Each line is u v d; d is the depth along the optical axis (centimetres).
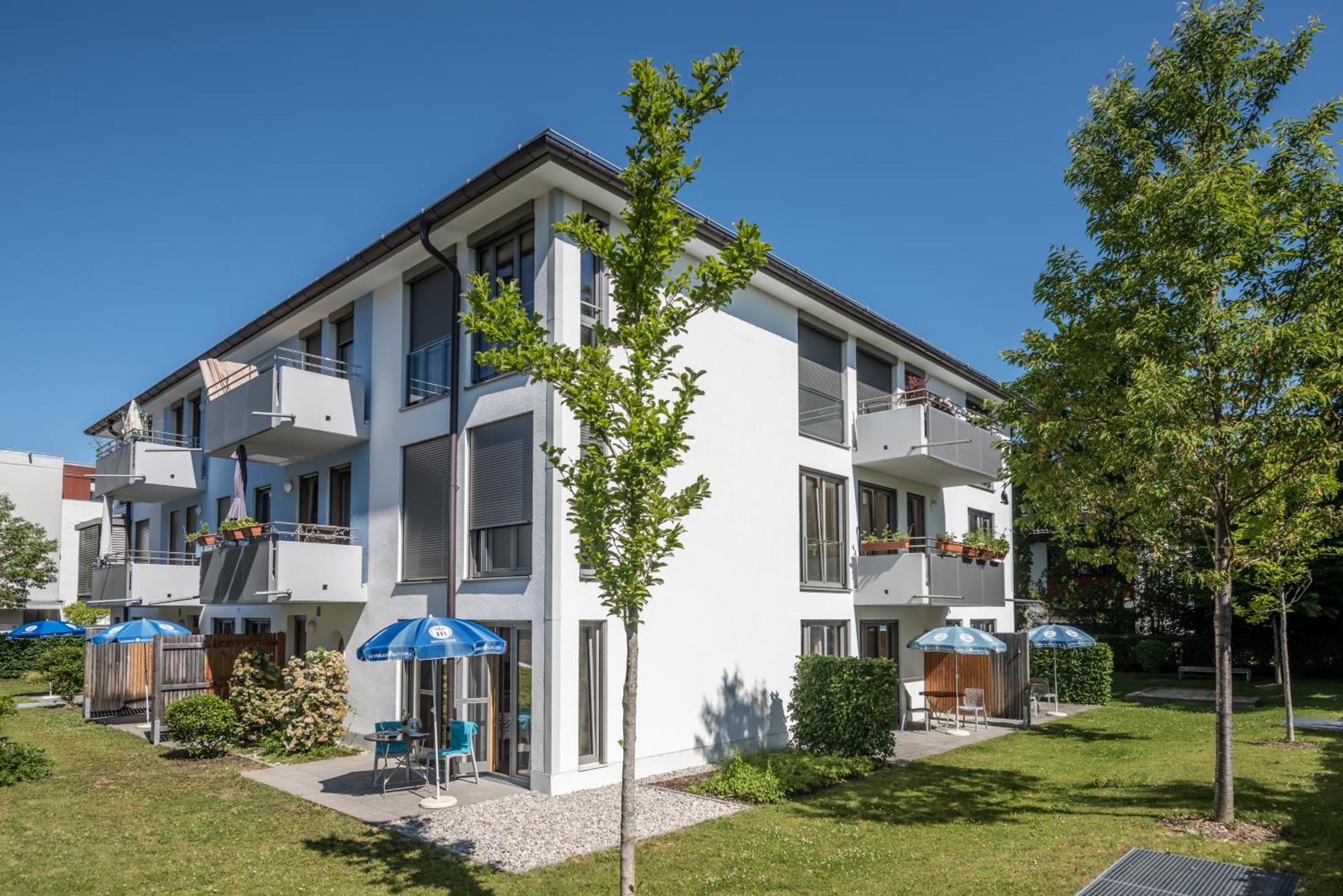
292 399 1427
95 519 3719
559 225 648
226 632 2005
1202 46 930
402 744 1173
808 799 1074
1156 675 2748
